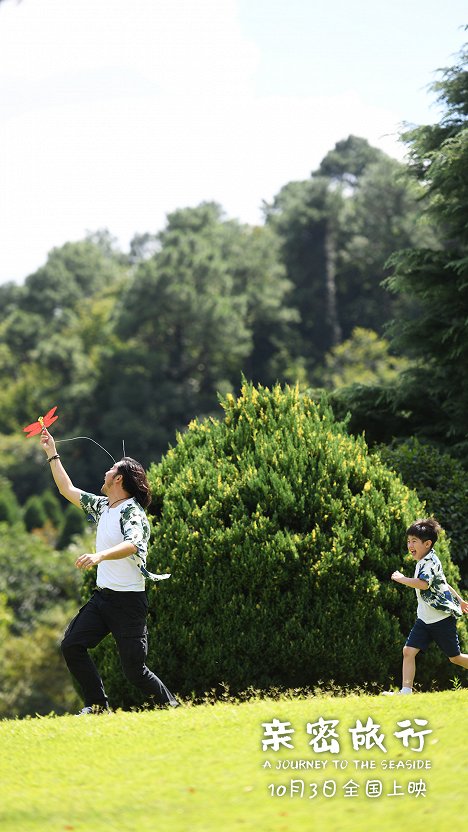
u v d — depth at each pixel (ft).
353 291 403.34
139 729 34.88
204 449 53.26
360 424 82.07
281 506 49.57
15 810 26.35
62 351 397.39
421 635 44.98
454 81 85.81
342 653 47.55
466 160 78.59
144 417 348.59
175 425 354.13
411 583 44.24
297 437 52.37
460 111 86.28
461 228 83.82
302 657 47.52
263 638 47.70
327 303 399.85
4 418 401.90
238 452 52.90
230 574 48.42
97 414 365.61
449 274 80.38
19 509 298.97
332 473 51.19
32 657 180.75
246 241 409.49
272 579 47.93
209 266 377.50
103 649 50.93
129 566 39.19
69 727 36.58
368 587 48.19
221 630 48.11
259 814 24.90
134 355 361.51
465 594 56.18
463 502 59.21
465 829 22.56
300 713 35.04
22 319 459.32
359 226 388.57
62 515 304.30
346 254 389.80
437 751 29.50
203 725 34.40
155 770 29.45
